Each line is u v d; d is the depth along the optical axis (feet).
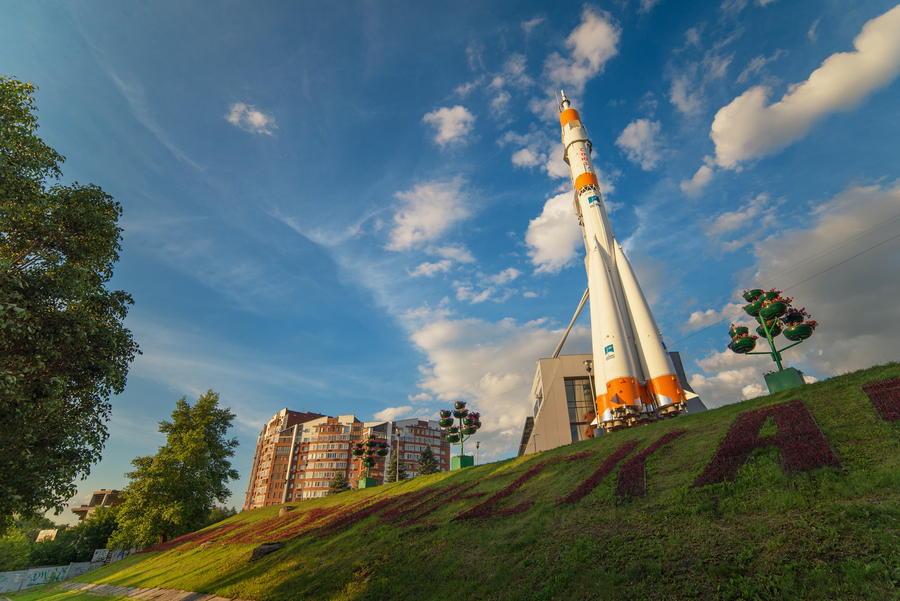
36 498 44.75
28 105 48.98
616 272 129.70
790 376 63.72
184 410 157.79
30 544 209.46
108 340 50.93
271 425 419.54
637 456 56.49
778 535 29.25
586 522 42.80
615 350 110.93
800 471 36.81
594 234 138.31
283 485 365.61
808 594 23.36
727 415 60.75
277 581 56.70
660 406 104.01
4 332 41.86
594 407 154.20
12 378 37.58
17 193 45.65
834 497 31.71
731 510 35.09
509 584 35.88
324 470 358.84
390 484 121.90
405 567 47.21
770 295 71.26
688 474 45.39
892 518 26.71
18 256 47.11
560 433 150.51
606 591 29.58
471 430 134.92
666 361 108.47
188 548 116.57
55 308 47.65
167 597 69.82
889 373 51.29
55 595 112.27
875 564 23.21
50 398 43.06
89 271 52.24
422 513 68.03
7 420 40.73
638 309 118.73
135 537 141.69
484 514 56.54
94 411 52.03
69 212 50.47
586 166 151.53
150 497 139.64
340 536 69.46
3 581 164.96
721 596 25.54
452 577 41.22
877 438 37.91
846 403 47.24
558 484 58.75
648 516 39.34
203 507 146.00
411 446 387.55
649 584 28.94
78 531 228.43
